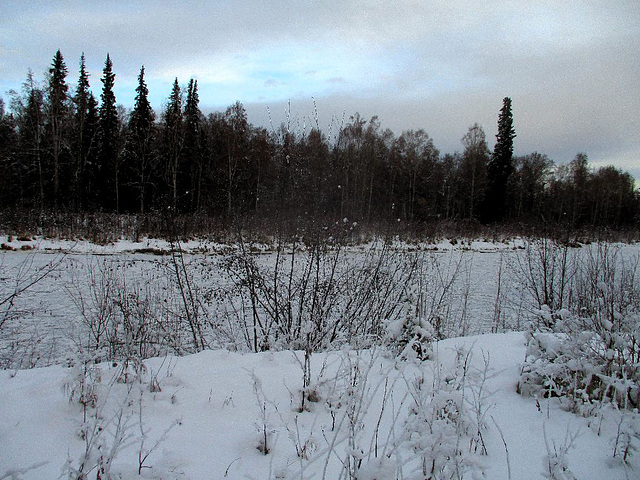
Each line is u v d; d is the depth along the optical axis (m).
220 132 28.73
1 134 29.52
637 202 48.34
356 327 6.31
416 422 2.44
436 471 2.21
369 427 3.15
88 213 21.45
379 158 35.69
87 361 3.53
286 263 9.08
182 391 3.63
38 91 25.70
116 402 3.29
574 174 50.72
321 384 3.65
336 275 7.05
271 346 5.67
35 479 2.37
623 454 2.82
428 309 8.45
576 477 2.59
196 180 27.20
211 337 6.81
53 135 24.88
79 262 13.94
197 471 2.55
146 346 5.50
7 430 2.86
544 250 8.88
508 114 40.19
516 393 3.79
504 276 13.56
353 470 2.21
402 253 7.84
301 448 2.84
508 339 5.23
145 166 26.14
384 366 4.33
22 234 18.12
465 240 25.95
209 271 9.55
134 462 2.60
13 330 7.22
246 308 7.64
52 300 9.13
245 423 3.19
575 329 3.97
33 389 3.46
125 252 16.91
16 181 28.52
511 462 2.75
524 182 47.31
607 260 6.84
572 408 3.45
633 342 3.60
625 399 3.28
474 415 3.33
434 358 4.40
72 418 3.03
